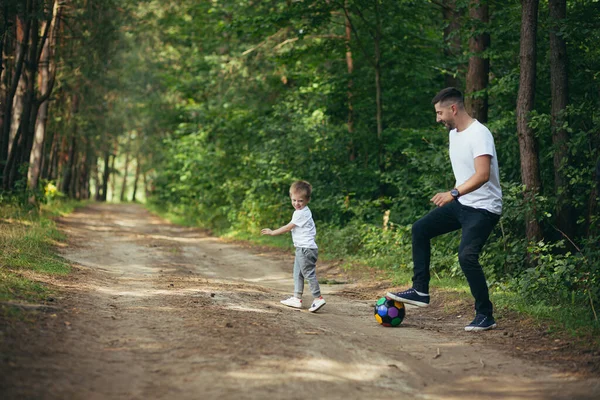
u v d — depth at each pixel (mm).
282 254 14477
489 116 12773
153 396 3402
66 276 7949
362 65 17969
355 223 14250
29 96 17906
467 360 4777
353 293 8836
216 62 21047
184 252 13945
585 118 9094
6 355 3814
